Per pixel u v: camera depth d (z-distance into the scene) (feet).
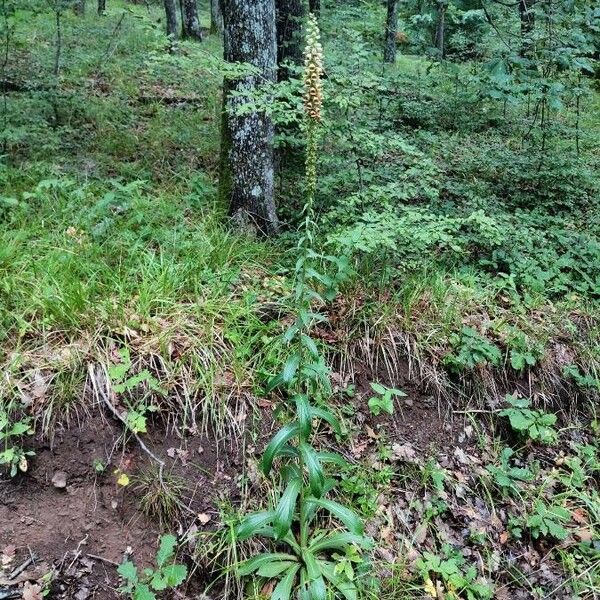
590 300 15.33
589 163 23.02
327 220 14.12
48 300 11.05
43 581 8.95
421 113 25.53
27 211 14.24
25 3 21.38
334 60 15.24
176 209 15.55
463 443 12.34
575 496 11.97
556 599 10.45
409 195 15.48
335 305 13.06
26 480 9.61
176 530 9.85
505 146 23.81
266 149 15.21
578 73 22.04
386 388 11.91
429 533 10.80
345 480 10.69
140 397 10.50
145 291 11.69
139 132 21.53
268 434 10.92
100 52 31.50
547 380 13.47
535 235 16.25
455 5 22.18
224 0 14.24
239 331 11.79
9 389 9.88
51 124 20.67
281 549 9.87
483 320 13.70
